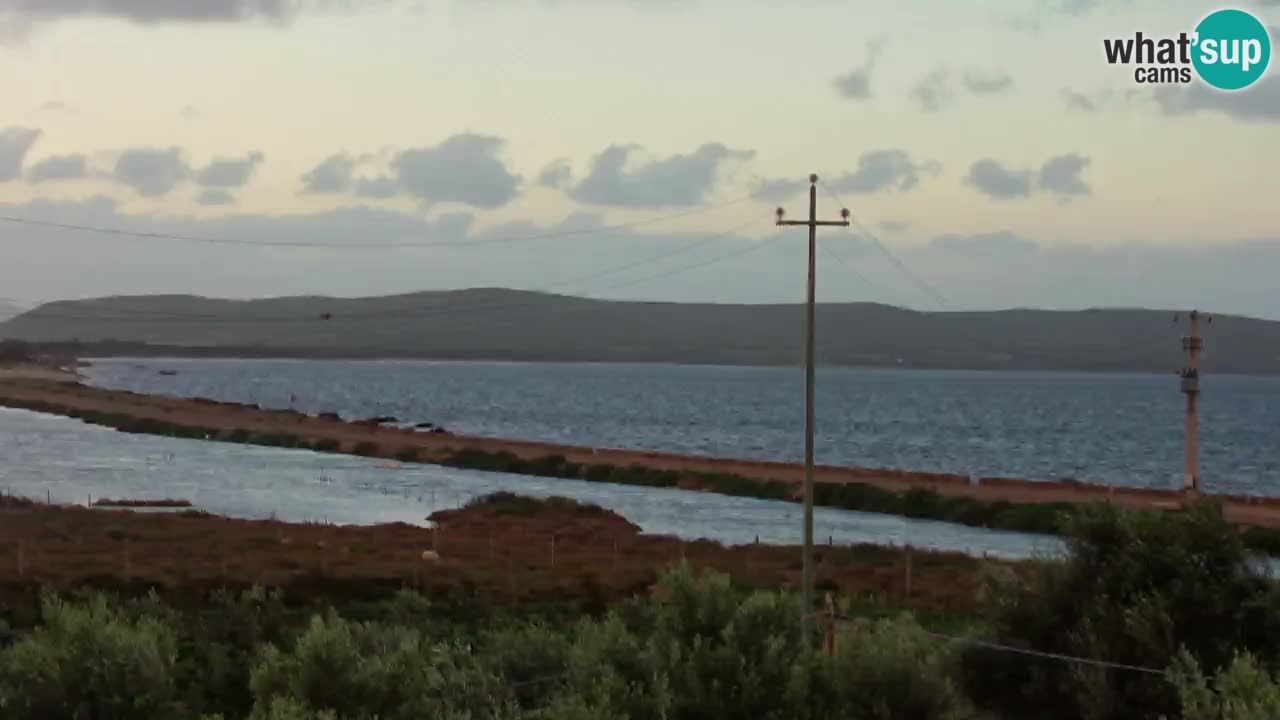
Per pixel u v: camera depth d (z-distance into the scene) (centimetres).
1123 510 2366
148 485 9188
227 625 3192
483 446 13075
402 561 4972
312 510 7969
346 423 16262
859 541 6769
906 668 1961
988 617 2356
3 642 3000
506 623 3684
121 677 2027
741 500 9131
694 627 1914
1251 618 2106
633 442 16450
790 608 1975
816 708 1836
